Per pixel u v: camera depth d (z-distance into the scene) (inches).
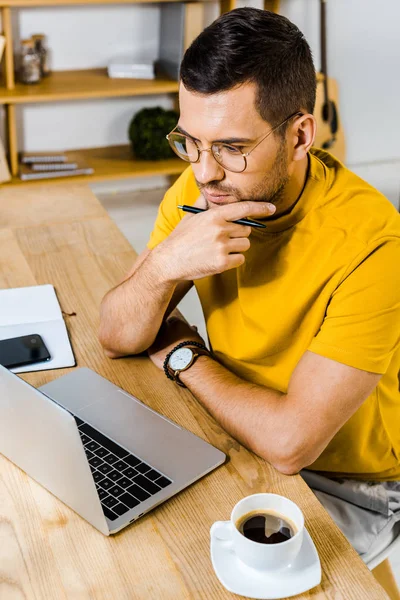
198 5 145.7
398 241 50.9
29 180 145.7
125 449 49.3
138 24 155.2
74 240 75.4
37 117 156.2
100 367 58.4
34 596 39.2
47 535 43.0
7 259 71.6
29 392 40.9
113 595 39.3
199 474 47.1
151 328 58.1
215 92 46.4
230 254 53.5
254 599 39.0
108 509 44.2
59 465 42.4
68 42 152.2
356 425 56.0
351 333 49.6
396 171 184.5
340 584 40.0
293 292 53.8
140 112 156.3
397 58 175.2
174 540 42.6
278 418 49.3
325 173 53.2
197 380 54.5
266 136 48.0
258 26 46.4
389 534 60.2
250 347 58.0
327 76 168.1
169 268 55.4
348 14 165.9
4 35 141.6
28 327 61.6
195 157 50.1
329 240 51.9
